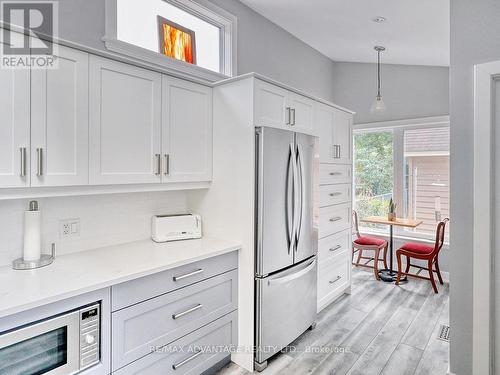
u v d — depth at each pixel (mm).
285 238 2334
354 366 2209
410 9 2553
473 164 1922
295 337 2459
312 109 2869
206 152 2367
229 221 2311
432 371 2150
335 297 3258
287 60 3559
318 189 2725
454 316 2010
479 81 1868
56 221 1907
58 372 1383
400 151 4270
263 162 2131
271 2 2848
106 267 1698
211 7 2625
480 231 1889
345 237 3459
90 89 1710
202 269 1981
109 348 1549
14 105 1459
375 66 4367
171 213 2531
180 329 1870
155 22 2373
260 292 2148
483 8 1871
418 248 3697
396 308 3143
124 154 1871
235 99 2256
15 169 1465
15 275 1569
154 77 2016
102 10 1983
